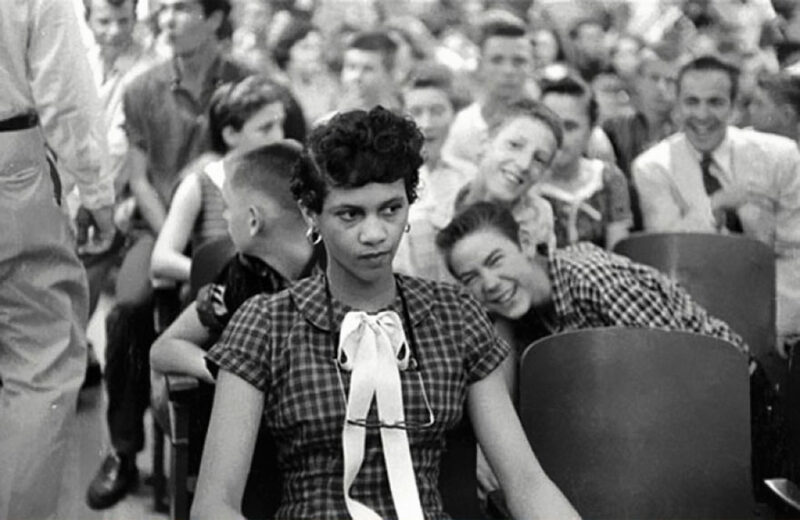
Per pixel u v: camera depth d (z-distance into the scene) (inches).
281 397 119.9
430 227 202.2
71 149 172.9
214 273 190.4
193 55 193.8
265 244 189.8
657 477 151.2
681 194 210.1
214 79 194.7
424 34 202.5
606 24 206.1
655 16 206.8
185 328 164.4
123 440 186.4
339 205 116.6
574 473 153.4
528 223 203.8
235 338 121.2
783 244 209.3
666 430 151.4
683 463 151.2
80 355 179.9
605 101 206.7
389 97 202.2
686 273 201.9
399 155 116.4
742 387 152.1
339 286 122.2
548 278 194.9
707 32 208.1
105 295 187.5
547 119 204.7
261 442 129.9
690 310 181.2
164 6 193.0
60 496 182.4
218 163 193.3
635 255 204.2
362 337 119.8
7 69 166.6
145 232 190.5
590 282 185.2
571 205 205.6
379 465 119.3
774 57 208.8
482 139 204.1
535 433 156.9
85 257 185.5
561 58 205.6
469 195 203.3
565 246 204.7
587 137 206.4
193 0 193.5
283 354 120.1
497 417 124.6
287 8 197.3
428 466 121.6
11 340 174.4
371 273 118.5
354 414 118.2
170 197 191.5
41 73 168.1
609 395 152.3
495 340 126.3
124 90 192.1
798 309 206.4
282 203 190.5
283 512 121.2
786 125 209.3
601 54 206.4
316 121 198.5
